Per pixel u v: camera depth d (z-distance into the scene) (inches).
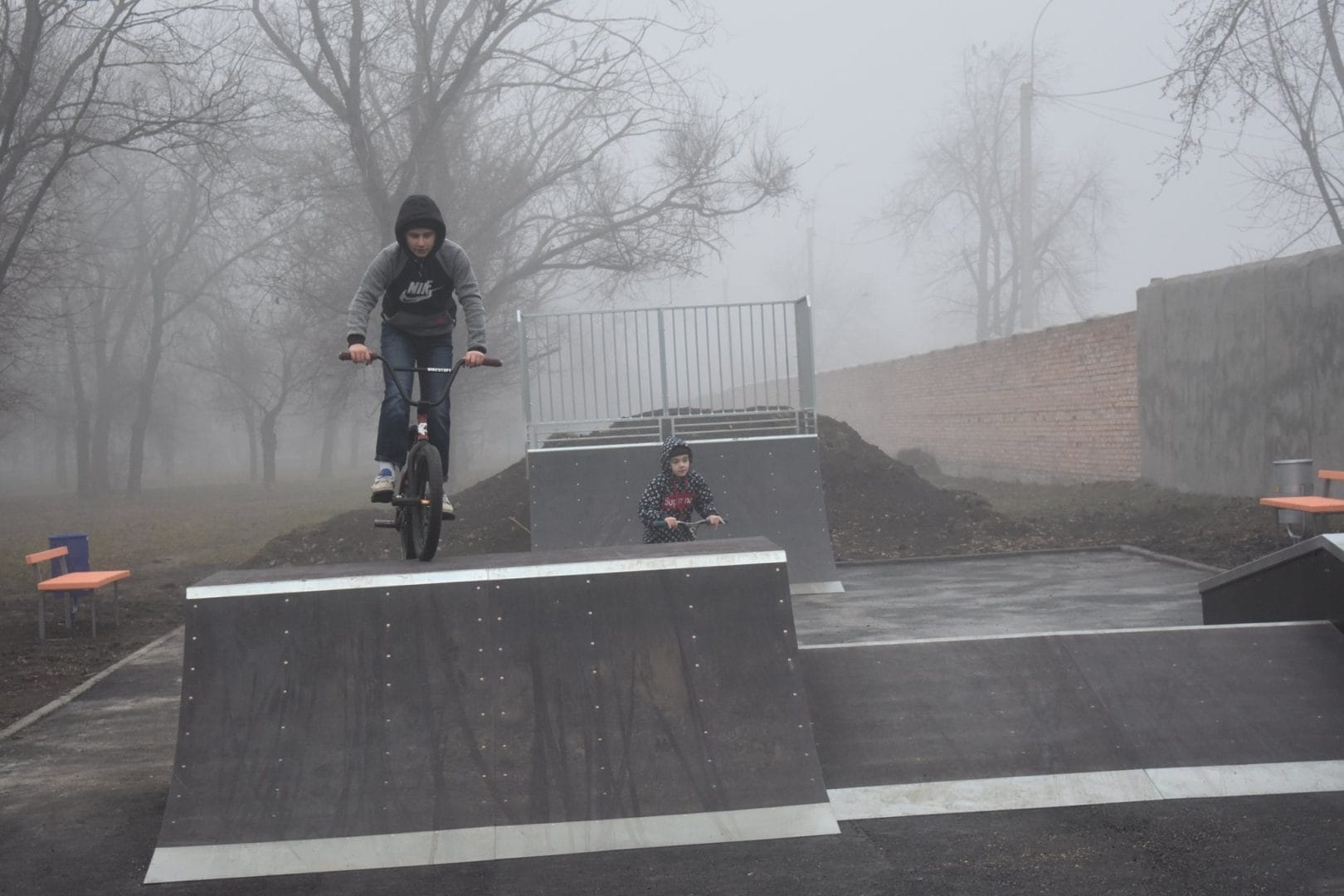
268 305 1523.1
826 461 689.0
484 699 205.2
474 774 197.5
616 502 519.2
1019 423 1023.0
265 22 1065.5
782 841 192.7
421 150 1086.4
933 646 239.6
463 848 189.0
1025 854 185.2
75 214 1044.5
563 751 200.8
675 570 218.8
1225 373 682.2
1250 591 285.7
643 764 200.4
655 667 210.4
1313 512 465.1
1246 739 217.2
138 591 616.4
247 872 185.5
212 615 209.0
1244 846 184.1
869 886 174.9
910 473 696.4
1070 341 913.5
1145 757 213.8
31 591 630.5
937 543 619.8
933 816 202.2
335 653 207.8
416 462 240.2
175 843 189.0
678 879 179.8
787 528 510.3
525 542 630.5
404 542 254.4
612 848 190.5
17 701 348.2
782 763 202.1
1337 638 240.5
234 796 193.9
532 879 181.6
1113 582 483.8
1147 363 773.3
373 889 180.1
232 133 818.8
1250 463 658.2
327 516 1122.0
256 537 936.3
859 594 489.7
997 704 225.1
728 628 215.2
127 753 276.4
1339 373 580.7
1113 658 235.5
